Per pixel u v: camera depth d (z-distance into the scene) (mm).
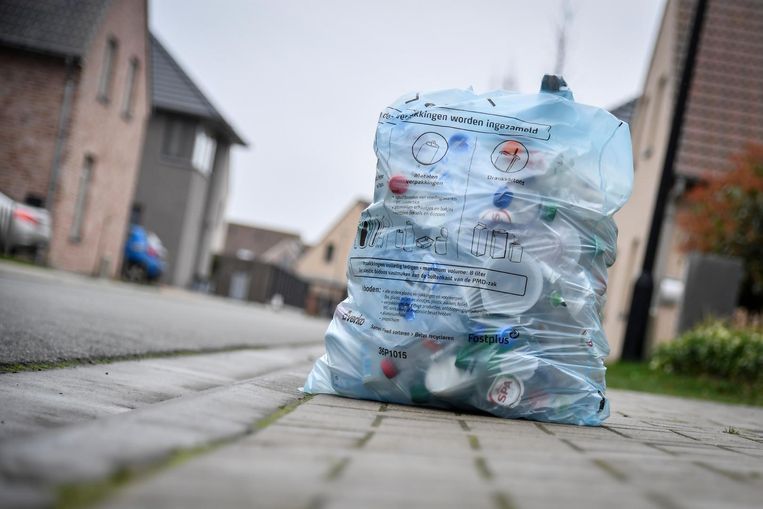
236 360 6801
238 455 2336
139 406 3785
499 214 4129
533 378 4078
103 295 13570
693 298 12328
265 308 33906
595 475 2459
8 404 3346
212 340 8703
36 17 20688
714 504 2102
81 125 21109
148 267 26484
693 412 6277
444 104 4387
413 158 4289
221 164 37062
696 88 16750
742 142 16188
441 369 4082
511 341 4062
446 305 4082
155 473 2006
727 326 11555
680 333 12289
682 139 16156
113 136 23375
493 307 4062
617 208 4332
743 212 13500
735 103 16641
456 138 4281
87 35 20516
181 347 7195
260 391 4027
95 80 21500
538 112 4336
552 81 4500
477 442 3064
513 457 2736
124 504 1684
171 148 32938
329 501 1840
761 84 16953
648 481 2408
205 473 2045
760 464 3121
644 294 11727
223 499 1786
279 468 2189
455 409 4195
